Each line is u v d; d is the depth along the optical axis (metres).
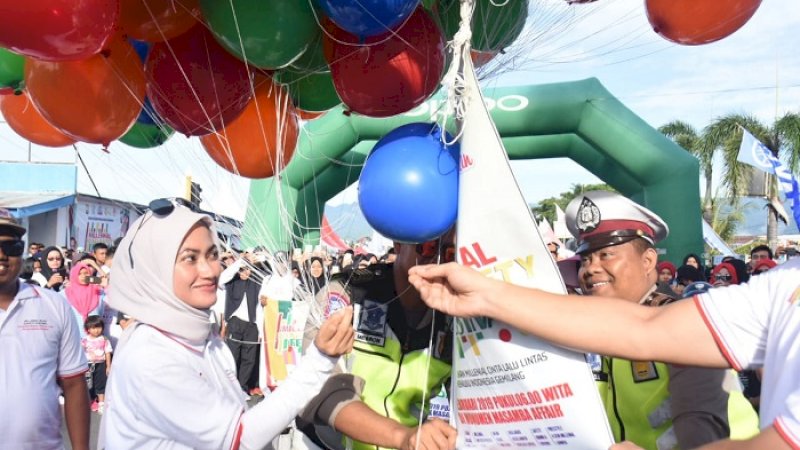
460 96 1.75
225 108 2.17
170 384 1.87
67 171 16.53
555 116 8.41
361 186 1.89
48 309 2.82
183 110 2.17
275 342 6.35
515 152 9.59
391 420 2.05
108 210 18.09
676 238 8.45
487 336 1.76
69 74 2.05
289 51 2.00
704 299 1.52
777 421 1.12
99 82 2.08
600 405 1.62
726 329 1.48
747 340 1.47
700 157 21.25
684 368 1.92
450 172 1.81
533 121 8.45
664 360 1.54
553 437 1.69
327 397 2.16
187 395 1.87
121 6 1.97
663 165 8.38
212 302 2.04
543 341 1.67
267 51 1.97
